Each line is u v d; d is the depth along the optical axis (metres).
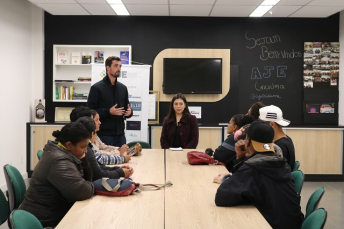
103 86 5.00
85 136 2.61
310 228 2.03
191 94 7.35
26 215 1.94
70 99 7.11
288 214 2.36
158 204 2.45
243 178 2.37
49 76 7.31
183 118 4.99
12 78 6.24
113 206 2.40
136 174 3.35
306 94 7.28
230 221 2.14
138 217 2.20
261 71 7.32
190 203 2.47
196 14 6.95
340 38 7.20
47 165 2.50
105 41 7.27
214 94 7.33
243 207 2.38
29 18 6.99
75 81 7.02
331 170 6.98
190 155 3.81
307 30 7.28
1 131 5.85
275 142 3.29
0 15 5.71
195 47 7.29
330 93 7.29
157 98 7.23
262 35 7.29
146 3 6.14
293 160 3.28
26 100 6.89
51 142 2.62
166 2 6.05
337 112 7.29
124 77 6.55
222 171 3.48
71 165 2.53
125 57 7.23
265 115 3.31
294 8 6.38
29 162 6.93
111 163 3.72
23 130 6.77
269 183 2.36
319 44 7.26
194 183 3.02
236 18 7.27
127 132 6.58
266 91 7.34
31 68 7.12
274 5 6.17
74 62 7.16
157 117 7.19
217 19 7.27
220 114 7.34
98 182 2.68
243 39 7.30
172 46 7.29
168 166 3.72
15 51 6.34
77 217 2.20
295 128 6.93
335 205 5.38
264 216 2.34
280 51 7.30
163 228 2.03
